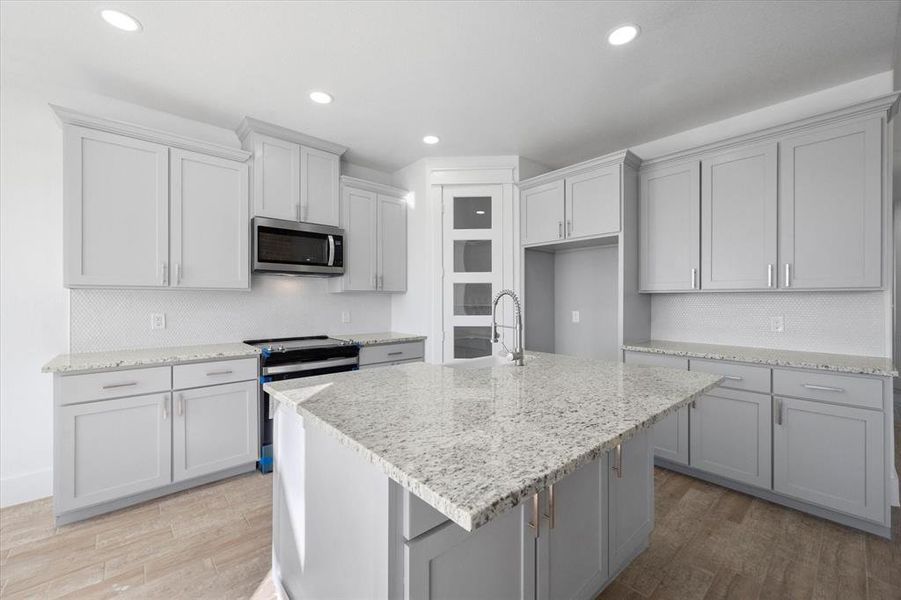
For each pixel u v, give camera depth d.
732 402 2.48
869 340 2.43
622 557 1.66
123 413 2.26
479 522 0.62
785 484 2.29
